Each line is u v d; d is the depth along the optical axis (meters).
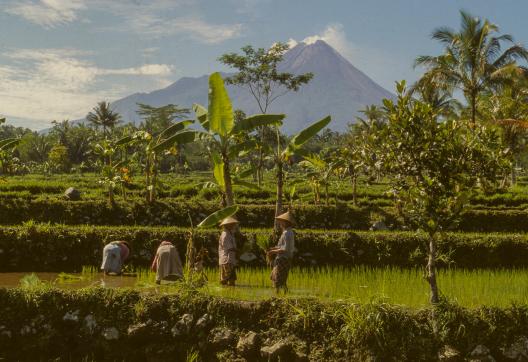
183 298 9.51
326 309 9.02
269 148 17.33
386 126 9.35
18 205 20.44
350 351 8.59
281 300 9.27
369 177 9.72
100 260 14.62
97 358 9.18
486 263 15.77
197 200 25.14
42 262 14.42
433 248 9.29
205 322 9.23
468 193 8.96
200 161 88.56
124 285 11.69
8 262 14.27
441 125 9.20
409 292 10.24
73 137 82.88
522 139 35.41
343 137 77.75
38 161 79.38
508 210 25.94
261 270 14.26
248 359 8.82
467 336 8.68
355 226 22.89
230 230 12.14
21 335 9.26
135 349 9.21
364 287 10.06
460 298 9.87
